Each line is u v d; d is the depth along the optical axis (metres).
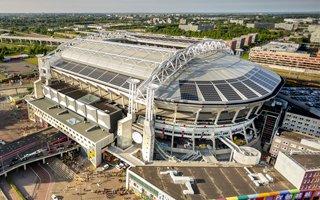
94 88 137.50
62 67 142.38
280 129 120.25
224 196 76.31
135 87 103.50
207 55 136.12
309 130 118.69
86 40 156.12
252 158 92.00
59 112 122.25
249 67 129.62
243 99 102.62
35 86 144.88
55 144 108.25
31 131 125.25
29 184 90.00
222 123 108.00
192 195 76.06
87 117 113.56
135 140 105.00
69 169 98.81
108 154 104.31
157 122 107.06
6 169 91.88
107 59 134.38
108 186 90.56
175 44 165.50
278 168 89.75
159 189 77.88
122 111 112.00
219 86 107.06
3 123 132.38
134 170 86.94
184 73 113.69
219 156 107.12
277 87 122.06
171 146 105.69
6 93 175.75
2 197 84.00
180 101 99.19
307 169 78.75
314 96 163.25
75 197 84.88
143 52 132.38
